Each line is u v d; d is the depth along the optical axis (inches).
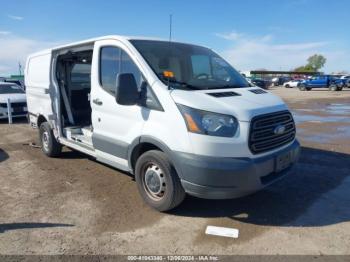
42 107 274.7
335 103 837.2
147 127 160.9
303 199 182.5
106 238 141.6
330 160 260.1
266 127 151.3
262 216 162.1
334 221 157.2
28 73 303.1
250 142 143.6
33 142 337.1
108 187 202.2
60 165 250.4
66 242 138.1
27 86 304.5
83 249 132.9
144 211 167.8
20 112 493.0
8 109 474.3
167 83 159.8
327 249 133.2
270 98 171.6
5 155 282.2
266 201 179.5
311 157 268.7
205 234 144.9
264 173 149.7
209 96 153.3
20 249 132.5
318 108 702.5
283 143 163.6
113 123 184.5
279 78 2566.4
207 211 167.3
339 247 134.6
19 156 278.4
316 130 408.2
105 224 154.1
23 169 240.5
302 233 145.7
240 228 150.4
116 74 183.6
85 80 278.5
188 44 208.2
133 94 160.4
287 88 2044.8
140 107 165.5
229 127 141.5
